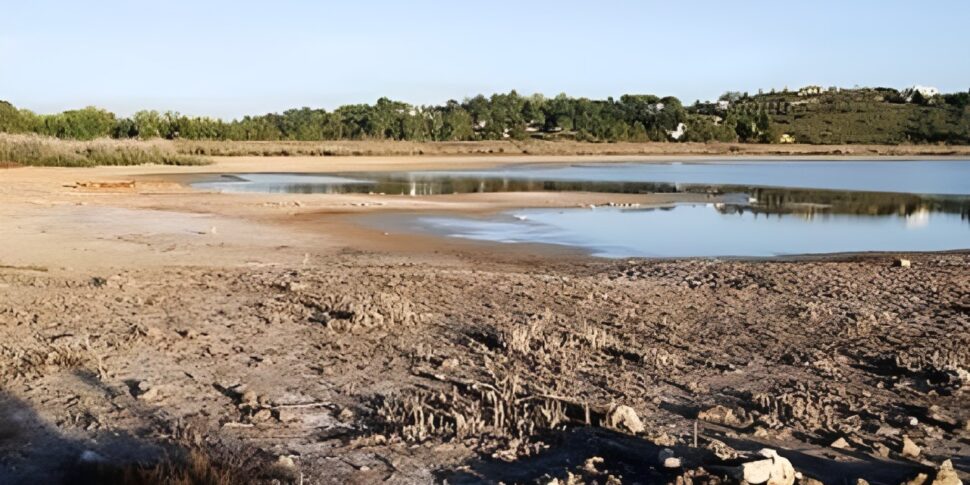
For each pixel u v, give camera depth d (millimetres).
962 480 5301
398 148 83250
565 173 53719
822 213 29359
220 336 8734
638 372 7797
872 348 8812
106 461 5418
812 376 7746
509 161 70438
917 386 7461
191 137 89250
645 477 5258
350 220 23297
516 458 5605
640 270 15023
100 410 6414
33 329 8883
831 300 11656
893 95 147625
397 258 16703
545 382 7391
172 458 5508
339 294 11133
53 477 5160
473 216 25359
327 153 75750
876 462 5609
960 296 11969
